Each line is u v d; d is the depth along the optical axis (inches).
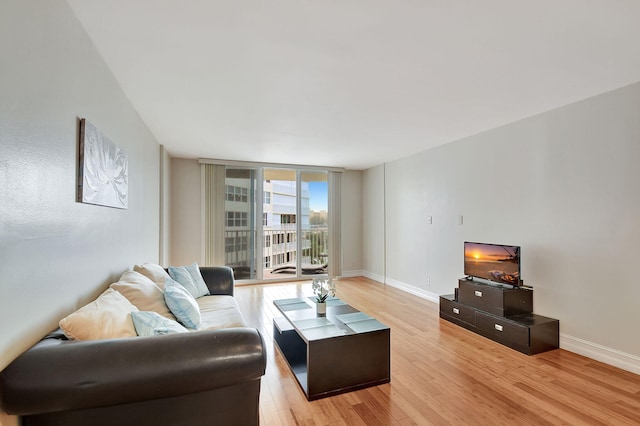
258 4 62.2
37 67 50.3
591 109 110.8
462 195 166.9
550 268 123.7
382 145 182.5
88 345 48.5
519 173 136.2
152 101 112.7
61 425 48.1
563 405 83.4
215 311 107.0
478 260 146.0
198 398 55.8
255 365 54.4
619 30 70.9
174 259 216.1
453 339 129.0
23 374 43.3
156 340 51.5
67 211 61.5
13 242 44.0
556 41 75.6
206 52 80.7
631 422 76.4
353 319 105.0
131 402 48.6
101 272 81.6
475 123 140.7
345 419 78.1
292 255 250.7
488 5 62.5
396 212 224.7
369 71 91.0
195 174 221.9
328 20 67.6
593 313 110.5
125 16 65.7
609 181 106.0
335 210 259.6
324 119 134.6
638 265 99.3
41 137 51.6
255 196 236.4
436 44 76.9
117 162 93.0
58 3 57.4
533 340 114.3
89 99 73.1
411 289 208.2
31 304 48.9
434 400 86.0
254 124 141.4
